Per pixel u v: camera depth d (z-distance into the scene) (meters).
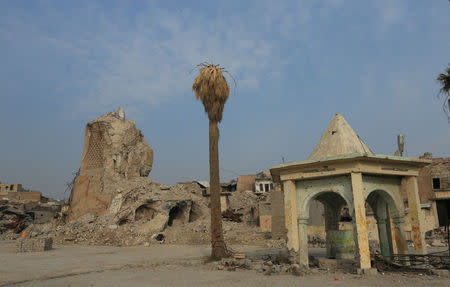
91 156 45.09
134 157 45.91
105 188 41.41
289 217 13.96
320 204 32.12
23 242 25.58
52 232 37.62
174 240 33.91
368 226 29.73
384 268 12.76
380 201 15.16
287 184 14.28
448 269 12.24
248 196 59.50
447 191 35.34
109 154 43.75
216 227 18.69
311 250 23.84
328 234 15.66
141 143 48.84
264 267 14.11
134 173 45.47
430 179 36.66
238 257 17.28
